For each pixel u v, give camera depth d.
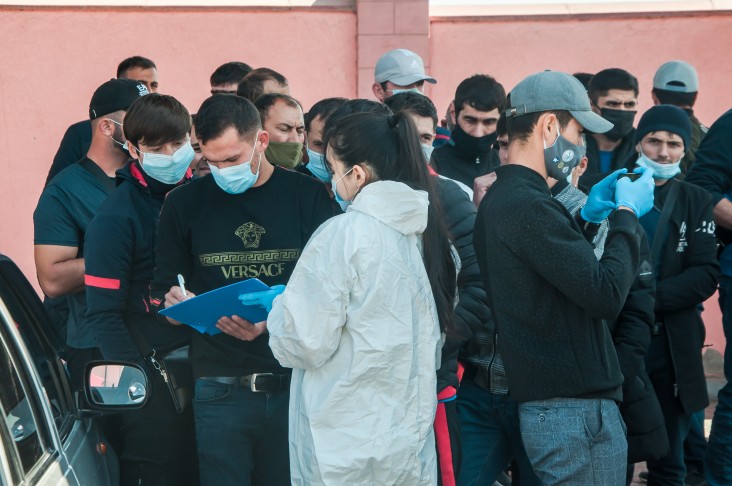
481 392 5.00
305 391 3.85
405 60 7.59
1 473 2.94
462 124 7.00
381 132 4.02
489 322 4.87
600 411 4.19
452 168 7.11
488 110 6.91
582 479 4.21
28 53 10.59
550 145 4.24
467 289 4.71
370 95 10.67
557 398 4.19
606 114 7.14
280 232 4.93
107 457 4.25
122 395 4.04
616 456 4.23
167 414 5.07
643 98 10.53
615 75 7.14
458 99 7.00
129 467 5.04
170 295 4.73
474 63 10.61
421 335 3.91
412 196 3.85
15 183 10.77
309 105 10.78
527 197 4.05
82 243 5.75
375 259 3.76
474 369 5.06
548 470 4.25
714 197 6.61
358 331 3.75
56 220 5.63
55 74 10.64
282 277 4.95
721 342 10.41
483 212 4.27
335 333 3.75
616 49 10.48
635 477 7.70
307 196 5.00
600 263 4.01
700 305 6.46
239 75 8.37
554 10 10.64
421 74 7.59
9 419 3.22
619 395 4.26
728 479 6.41
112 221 5.06
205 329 4.74
